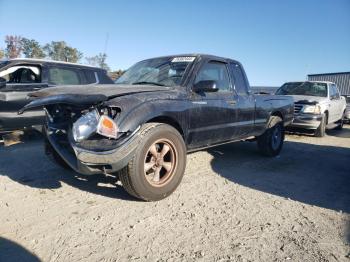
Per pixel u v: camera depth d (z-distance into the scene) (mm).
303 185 4883
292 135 10609
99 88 4027
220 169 5562
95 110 3551
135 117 3609
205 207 3842
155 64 5242
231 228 3332
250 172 5477
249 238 3137
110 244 2955
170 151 4062
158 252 2848
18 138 6934
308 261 2770
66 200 3912
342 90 24688
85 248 2881
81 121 3562
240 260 2760
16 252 2787
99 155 3414
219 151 7020
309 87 11367
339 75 24953
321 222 3547
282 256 2838
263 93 6809
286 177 5281
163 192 3947
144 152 3682
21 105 6457
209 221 3475
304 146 8430
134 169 3621
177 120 4207
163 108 3969
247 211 3773
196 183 4723
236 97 5496
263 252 2895
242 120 5633
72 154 3781
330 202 4184
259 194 4375
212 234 3195
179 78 4660
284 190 4602
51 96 3693
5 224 3281
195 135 4598
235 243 3035
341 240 3148
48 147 4527
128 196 4082
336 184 5004
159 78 4852
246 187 4645
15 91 6391
